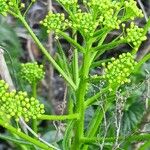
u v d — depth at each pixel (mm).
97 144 564
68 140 567
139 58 851
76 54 571
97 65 563
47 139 746
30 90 788
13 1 530
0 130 792
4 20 887
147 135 535
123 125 721
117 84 544
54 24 526
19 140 552
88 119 725
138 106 727
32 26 900
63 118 538
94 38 525
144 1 982
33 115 513
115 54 855
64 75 551
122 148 617
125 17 537
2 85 513
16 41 877
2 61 667
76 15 514
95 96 552
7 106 507
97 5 512
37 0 914
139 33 538
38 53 1052
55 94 938
